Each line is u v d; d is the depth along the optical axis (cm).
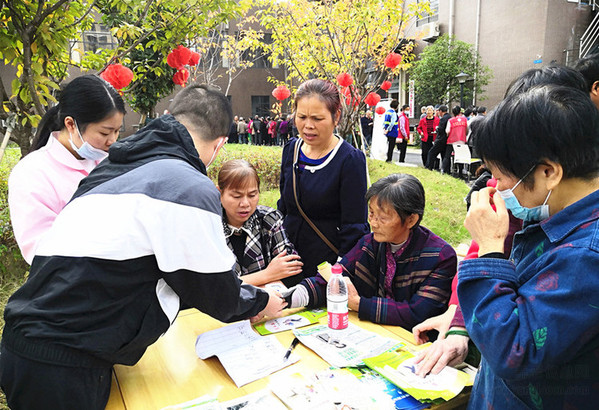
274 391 116
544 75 114
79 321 103
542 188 83
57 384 102
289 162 204
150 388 121
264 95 1973
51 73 318
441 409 114
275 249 197
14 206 157
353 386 118
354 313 166
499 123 82
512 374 81
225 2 326
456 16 1491
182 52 304
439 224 526
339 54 621
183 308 165
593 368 77
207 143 132
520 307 82
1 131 279
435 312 156
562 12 1230
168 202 105
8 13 258
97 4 330
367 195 159
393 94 1773
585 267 72
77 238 104
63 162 166
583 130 76
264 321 160
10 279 350
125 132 1548
